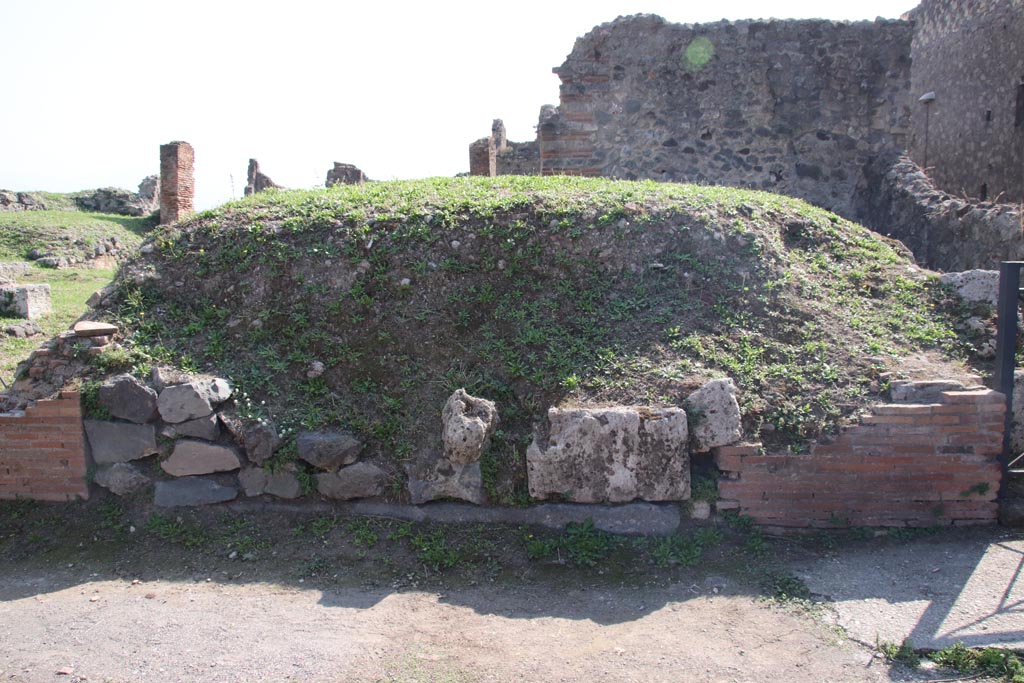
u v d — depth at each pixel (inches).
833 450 201.0
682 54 448.1
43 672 152.0
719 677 147.3
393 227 263.0
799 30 448.5
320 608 175.6
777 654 154.5
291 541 202.4
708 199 287.0
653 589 181.3
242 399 221.0
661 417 200.1
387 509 208.2
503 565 191.5
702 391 203.3
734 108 451.5
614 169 455.5
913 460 202.2
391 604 177.0
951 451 202.5
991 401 201.8
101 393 215.2
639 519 200.2
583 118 454.9
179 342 237.8
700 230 265.9
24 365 231.3
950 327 251.0
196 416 213.9
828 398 211.9
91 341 230.4
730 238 265.4
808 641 158.6
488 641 161.2
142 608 177.0
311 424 216.2
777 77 450.3
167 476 215.3
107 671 151.9
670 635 162.1
